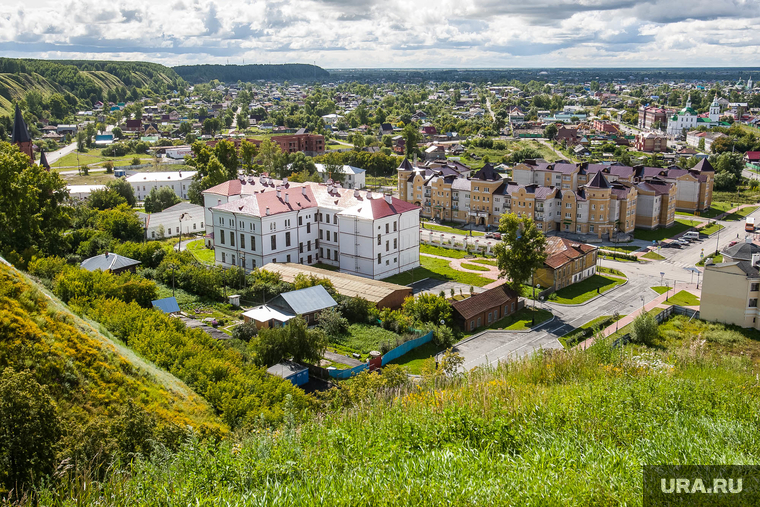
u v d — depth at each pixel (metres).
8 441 30.47
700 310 102.06
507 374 42.53
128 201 196.12
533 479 20.55
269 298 102.88
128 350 63.09
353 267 121.94
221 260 126.56
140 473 25.92
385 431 27.84
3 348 46.94
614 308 108.81
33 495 26.41
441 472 21.47
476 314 97.75
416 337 89.50
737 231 168.62
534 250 107.38
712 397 33.78
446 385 43.16
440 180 184.50
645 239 162.25
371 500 19.94
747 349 88.62
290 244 123.12
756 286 96.12
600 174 160.25
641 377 37.59
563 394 32.31
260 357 75.50
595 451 23.64
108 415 47.09
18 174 112.69
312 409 56.97
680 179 190.88
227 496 22.12
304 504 20.08
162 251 120.31
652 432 26.44
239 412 55.66
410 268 128.25
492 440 25.84
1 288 53.75
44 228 121.31
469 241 152.88
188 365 64.69
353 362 81.06
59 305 61.75
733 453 23.00
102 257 111.56
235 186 138.62
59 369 48.34
